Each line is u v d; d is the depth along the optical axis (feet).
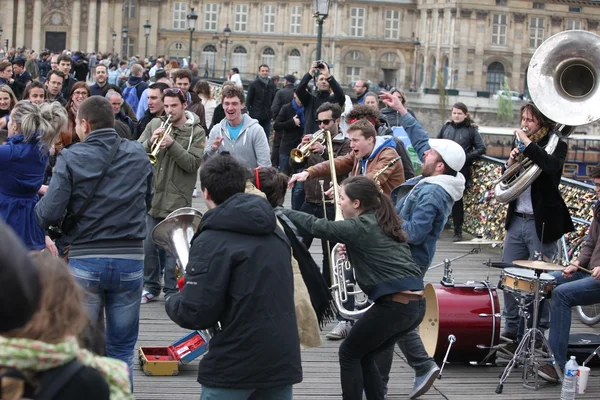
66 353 13.38
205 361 23.36
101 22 345.10
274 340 23.08
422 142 36.76
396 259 28.37
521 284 36.19
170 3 348.79
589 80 38.60
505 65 322.34
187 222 27.73
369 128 35.94
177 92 41.81
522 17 321.52
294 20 341.21
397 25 338.95
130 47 349.82
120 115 52.11
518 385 36.22
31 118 32.22
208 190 23.79
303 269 27.76
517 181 38.83
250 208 23.22
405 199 33.19
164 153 42.70
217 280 22.85
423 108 287.48
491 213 69.36
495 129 137.18
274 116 81.00
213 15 347.15
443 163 32.50
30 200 33.14
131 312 29.19
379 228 28.40
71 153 28.32
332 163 36.42
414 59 339.77
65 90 69.26
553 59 38.63
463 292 37.42
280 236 23.88
